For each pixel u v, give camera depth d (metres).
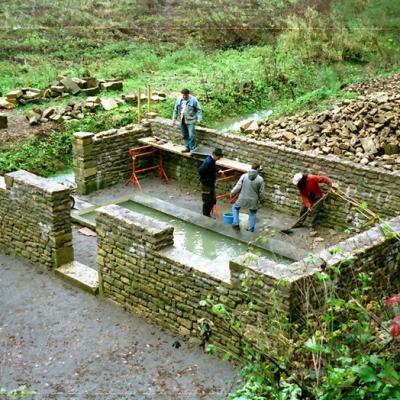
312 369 5.69
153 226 9.22
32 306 10.06
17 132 17.73
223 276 8.39
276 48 26.80
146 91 20.98
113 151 15.48
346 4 28.20
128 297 9.84
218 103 21.48
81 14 31.30
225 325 8.40
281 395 5.21
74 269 10.96
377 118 14.83
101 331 9.35
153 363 8.57
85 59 25.86
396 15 27.02
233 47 28.75
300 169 13.45
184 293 8.91
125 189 15.58
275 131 15.86
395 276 9.30
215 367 8.42
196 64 25.72
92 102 19.44
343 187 12.77
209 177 13.36
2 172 16.00
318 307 7.62
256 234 12.84
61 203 10.76
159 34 29.91
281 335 6.69
